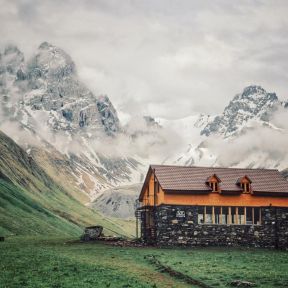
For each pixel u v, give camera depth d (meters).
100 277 56.75
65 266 62.84
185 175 95.62
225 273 61.66
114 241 92.94
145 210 98.69
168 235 89.88
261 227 93.94
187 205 91.62
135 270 63.00
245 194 95.31
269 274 61.53
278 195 96.38
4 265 62.31
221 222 96.25
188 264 68.12
